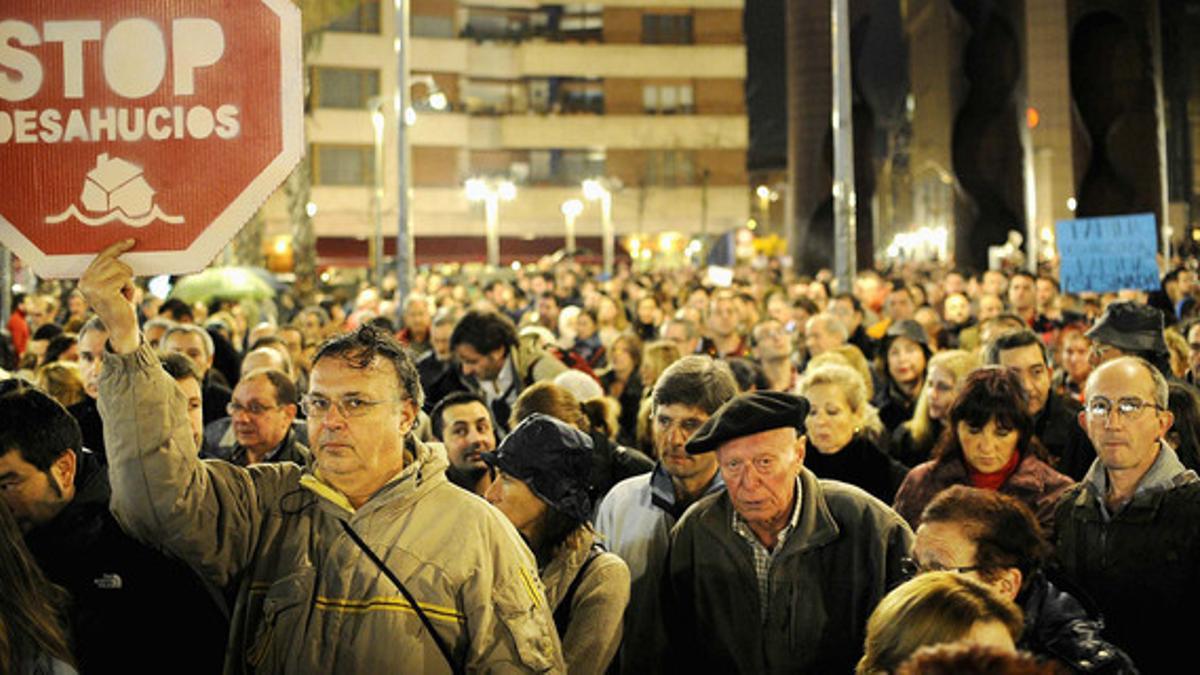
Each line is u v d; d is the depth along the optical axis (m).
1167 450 5.14
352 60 69.69
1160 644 5.02
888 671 2.93
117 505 3.43
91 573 4.37
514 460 4.56
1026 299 13.59
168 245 3.18
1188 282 15.42
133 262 3.18
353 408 3.45
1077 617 3.82
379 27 70.19
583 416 6.24
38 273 3.18
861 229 31.28
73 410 7.24
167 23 3.17
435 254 72.31
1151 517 5.04
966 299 15.91
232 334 14.46
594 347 14.21
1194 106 64.44
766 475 4.44
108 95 3.17
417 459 3.59
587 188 53.97
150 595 4.39
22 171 3.17
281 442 6.47
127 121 3.17
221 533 3.50
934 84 51.81
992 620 2.92
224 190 3.18
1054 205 32.56
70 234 3.17
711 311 11.87
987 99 32.50
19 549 3.65
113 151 3.17
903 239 77.31
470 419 6.33
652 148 77.62
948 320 15.79
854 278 18.81
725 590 4.73
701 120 78.00
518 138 75.81
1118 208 29.78
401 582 3.39
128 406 3.32
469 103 75.81
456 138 72.81
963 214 32.88
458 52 72.88
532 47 76.00
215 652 4.44
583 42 77.19
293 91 3.18
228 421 7.69
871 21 31.16
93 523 4.39
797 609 4.60
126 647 4.37
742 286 23.25
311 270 30.72
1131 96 29.66
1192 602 4.97
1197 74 63.97
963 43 32.50
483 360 8.58
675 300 22.67
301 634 3.41
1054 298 14.97
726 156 78.19
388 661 3.35
